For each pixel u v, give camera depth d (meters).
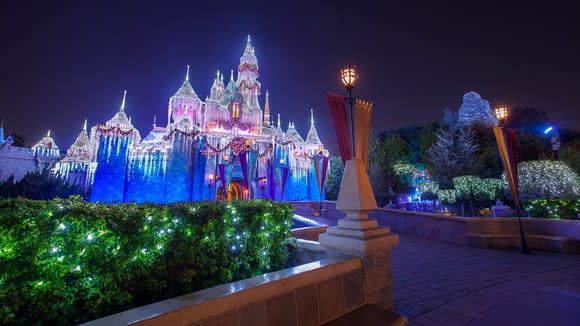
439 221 10.71
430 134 27.86
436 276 5.76
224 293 2.21
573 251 8.04
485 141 23.77
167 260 3.24
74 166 28.61
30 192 20.98
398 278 5.62
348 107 4.47
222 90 38.41
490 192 16.44
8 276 2.17
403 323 3.01
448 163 21.28
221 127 31.97
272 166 31.47
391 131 35.22
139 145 27.56
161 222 3.16
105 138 25.67
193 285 3.44
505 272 6.06
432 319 3.70
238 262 4.04
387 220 13.59
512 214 13.36
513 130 9.36
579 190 12.42
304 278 2.79
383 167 25.92
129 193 26.30
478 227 9.52
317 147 35.66
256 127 33.69
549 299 4.36
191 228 3.47
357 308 3.23
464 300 4.37
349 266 3.28
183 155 27.30
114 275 2.72
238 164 29.64
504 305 4.14
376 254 3.64
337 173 32.69
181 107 32.44
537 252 8.30
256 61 39.25
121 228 2.80
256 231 4.33
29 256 2.27
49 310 2.36
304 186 33.53
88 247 2.56
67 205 2.75
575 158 17.42
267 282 2.49
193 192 27.19
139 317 1.80
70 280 2.53
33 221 2.32
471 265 6.71
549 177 13.08
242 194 29.00
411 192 25.53
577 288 4.89
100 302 2.60
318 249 4.56
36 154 31.12
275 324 2.46
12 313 2.17
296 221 10.61
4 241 2.17
